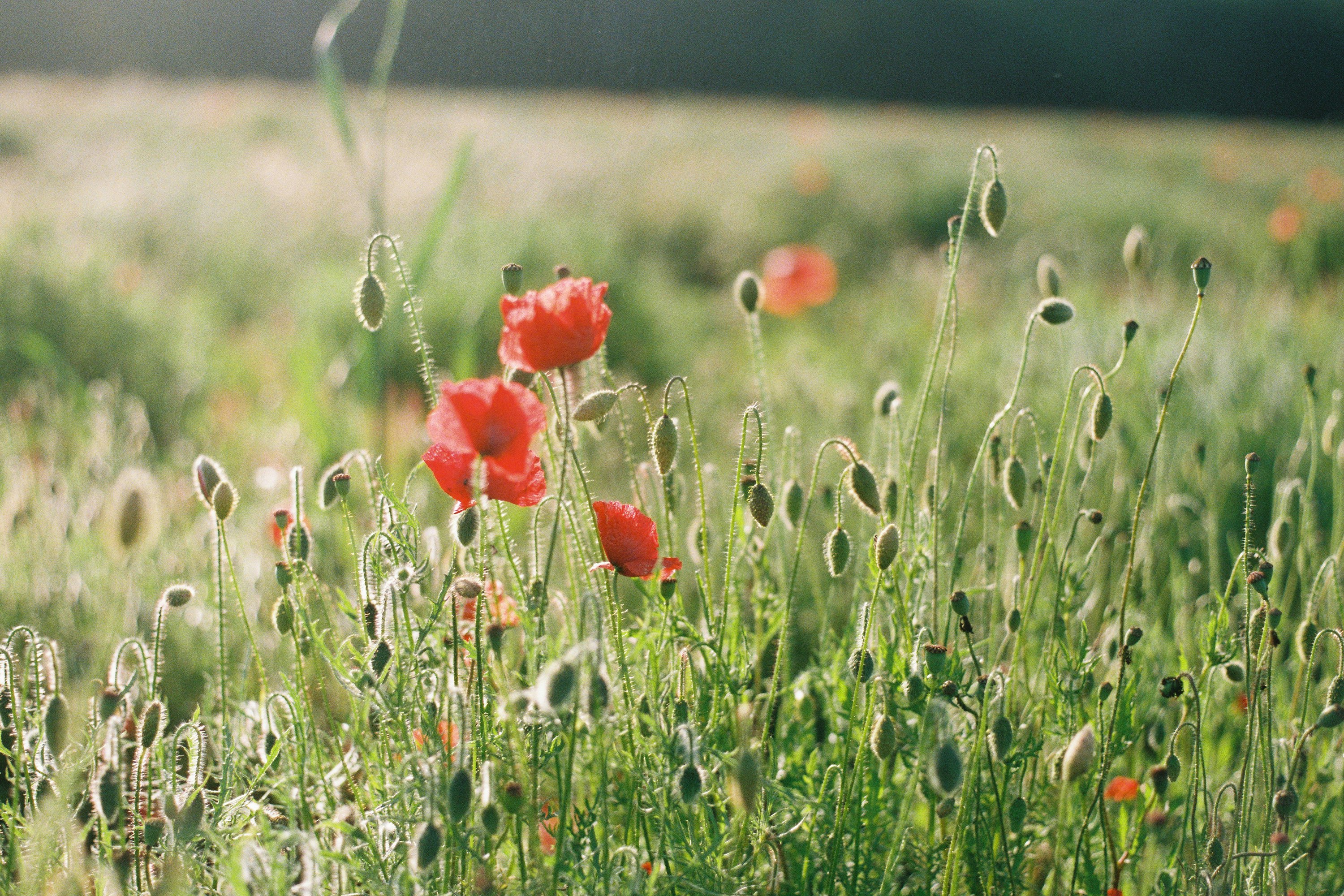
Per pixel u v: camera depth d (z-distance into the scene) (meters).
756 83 34.06
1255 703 1.71
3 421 3.87
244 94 22.72
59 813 1.45
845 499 2.96
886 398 2.19
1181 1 36.06
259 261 9.07
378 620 1.61
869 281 10.03
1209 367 4.33
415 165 13.32
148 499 1.75
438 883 1.56
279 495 3.66
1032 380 4.52
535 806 1.53
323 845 1.64
